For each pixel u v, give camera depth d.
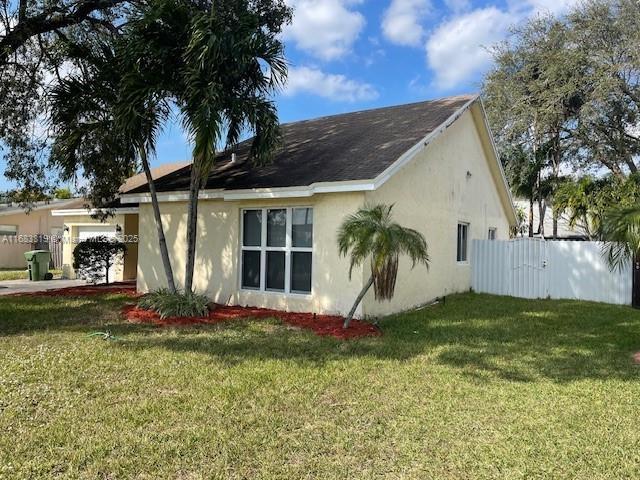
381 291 8.08
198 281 11.96
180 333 8.09
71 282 17.34
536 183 24.44
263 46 8.66
